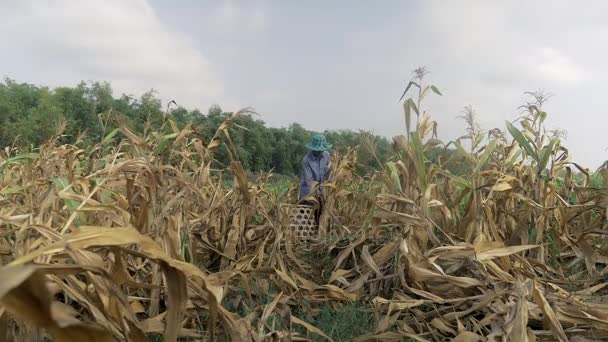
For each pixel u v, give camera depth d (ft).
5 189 11.35
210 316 5.77
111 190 11.38
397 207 14.06
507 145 17.10
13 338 7.72
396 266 12.75
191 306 9.33
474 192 13.28
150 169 9.91
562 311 9.55
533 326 10.37
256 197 18.21
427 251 12.30
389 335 9.66
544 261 14.28
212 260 15.71
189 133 13.51
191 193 13.91
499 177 14.42
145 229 9.94
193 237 13.99
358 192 23.27
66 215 10.45
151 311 9.59
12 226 9.94
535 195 14.14
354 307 11.78
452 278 10.47
